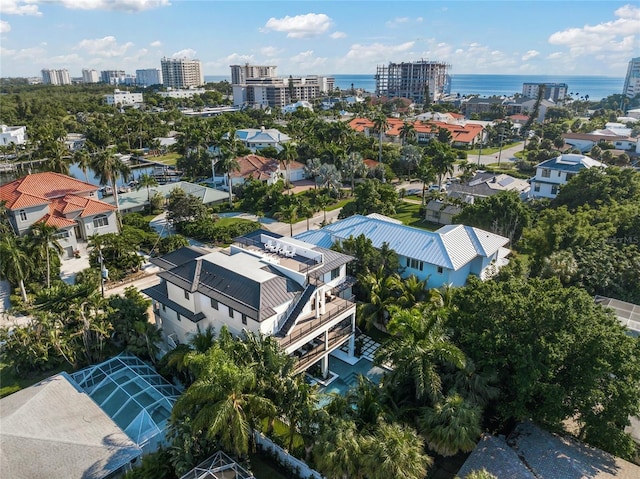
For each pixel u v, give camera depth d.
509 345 28.83
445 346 28.36
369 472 23.38
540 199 80.44
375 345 43.56
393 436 23.86
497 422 31.78
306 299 36.59
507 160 137.88
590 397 27.28
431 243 48.84
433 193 88.25
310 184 107.56
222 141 109.06
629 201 63.56
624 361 27.34
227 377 25.47
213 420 24.56
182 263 42.31
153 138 150.12
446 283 46.69
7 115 180.25
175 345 41.59
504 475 26.39
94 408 31.39
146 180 88.69
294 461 28.34
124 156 138.38
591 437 28.11
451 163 93.06
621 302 43.78
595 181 69.50
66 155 97.38
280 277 37.25
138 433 29.92
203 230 70.19
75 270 59.16
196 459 27.47
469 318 31.48
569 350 28.30
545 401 28.05
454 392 27.95
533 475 26.41
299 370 35.28
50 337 36.59
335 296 42.16
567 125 183.12
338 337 39.16
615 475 26.44
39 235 50.62
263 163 104.50
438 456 29.48
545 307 28.62
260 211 82.62
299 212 74.88
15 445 27.55
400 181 109.06
